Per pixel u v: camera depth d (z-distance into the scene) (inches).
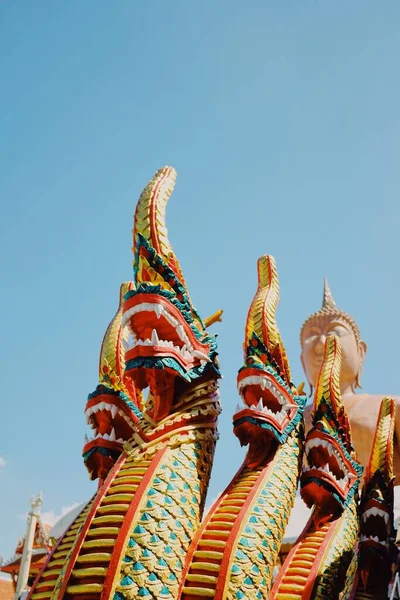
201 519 345.4
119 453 376.8
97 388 382.9
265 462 368.2
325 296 828.0
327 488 399.9
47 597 304.7
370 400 738.2
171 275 359.3
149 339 341.4
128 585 288.8
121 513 308.7
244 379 370.0
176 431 344.5
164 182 384.8
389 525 435.8
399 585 404.2
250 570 316.5
